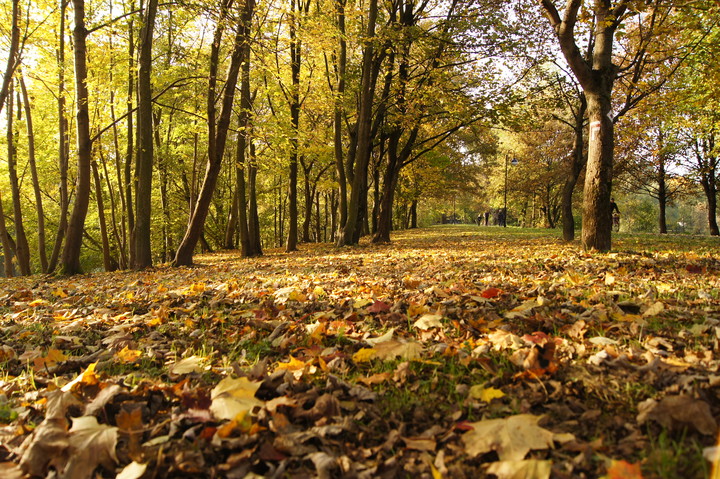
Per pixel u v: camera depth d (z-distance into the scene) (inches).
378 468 65.3
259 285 254.1
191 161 1011.9
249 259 595.5
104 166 785.6
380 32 575.8
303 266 367.6
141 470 64.9
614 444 67.0
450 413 80.8
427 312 142.6
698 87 450.9
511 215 2625.5
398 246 609.6
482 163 1531.7
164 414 87.1
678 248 401.4
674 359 92.5
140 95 479.5
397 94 660.7
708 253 305.7
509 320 131.6
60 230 589.6
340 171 686.5
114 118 647.1
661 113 469.7
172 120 835.4
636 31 434.6
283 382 96.7
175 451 71.6
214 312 177.0
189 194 1111.6
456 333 124.1
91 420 75.5
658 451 62.2
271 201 1429.6
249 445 72.3
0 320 202.5
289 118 589.3
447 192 1520.7
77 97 467.5
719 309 129.4
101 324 172.9
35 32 574.9
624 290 167.9
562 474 59.8
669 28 375.9
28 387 109.3
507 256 343.3
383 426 78.3
